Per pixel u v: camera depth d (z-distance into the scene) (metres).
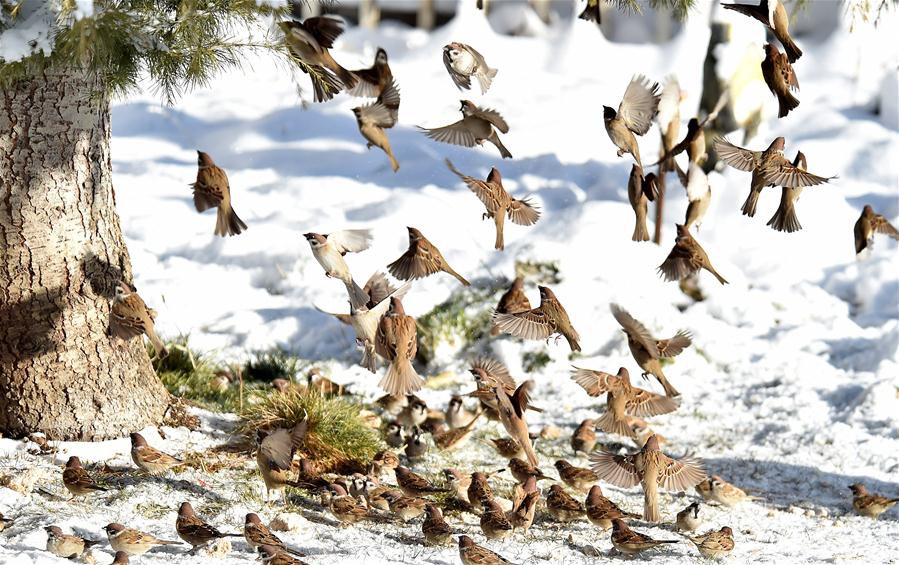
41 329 11.77
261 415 13.14
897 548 11.31
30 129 11.37
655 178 9.05
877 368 16.69
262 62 30.00
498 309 9.39
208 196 8.99
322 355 17.38
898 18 27.72
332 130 25.55
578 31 33.06
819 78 30.39
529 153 24.27
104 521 10.18
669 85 10.18
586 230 19.89
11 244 11.55
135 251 20.20
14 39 9.04
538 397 16.41
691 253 8.25
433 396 16.20
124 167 24.00
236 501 11.17
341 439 13.02
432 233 20.25
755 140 21.53
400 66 30.30
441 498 12.32
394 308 8.12
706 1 21.31
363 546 10.22
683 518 11.45
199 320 18.25
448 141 8.54
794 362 17.08
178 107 27.02
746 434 15.17
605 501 11.43
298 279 19.39
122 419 12.30
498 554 10.18
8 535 9.62
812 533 11.86
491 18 36.22
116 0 9.42
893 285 19.44
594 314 17.86
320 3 9.79
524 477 12.68
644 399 8.66
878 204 22.23
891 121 25.19
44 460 11.55
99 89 11.12
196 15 9.36
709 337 17.81
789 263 20.19
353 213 21.12
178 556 9.41
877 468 14.05
